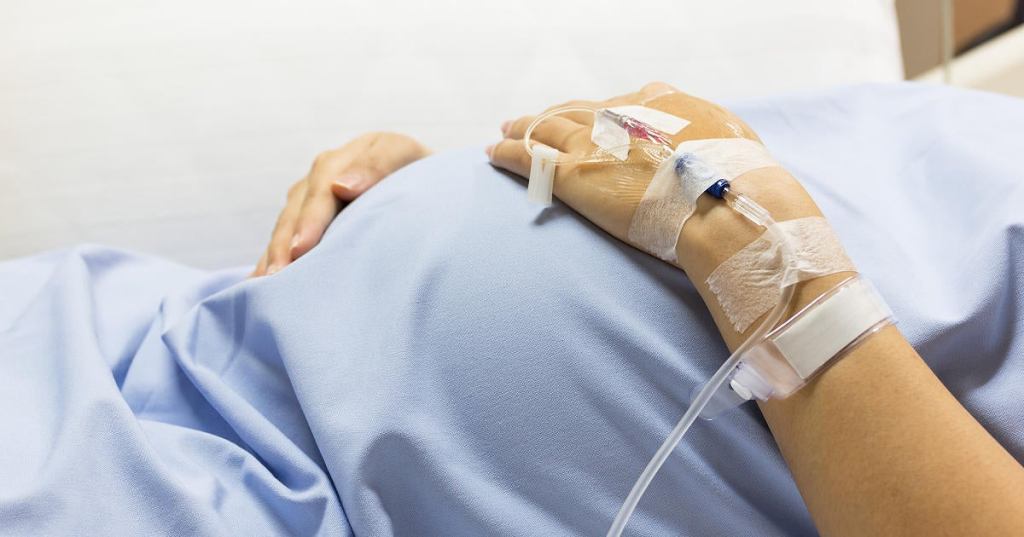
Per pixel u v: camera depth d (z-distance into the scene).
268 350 0.77
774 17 1.48
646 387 0.68
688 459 0.67
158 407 0.79
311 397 0.70
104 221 1.38
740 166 0.70
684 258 0.69
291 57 1.42
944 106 0.89
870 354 0.58
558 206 0.78
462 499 0.67
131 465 0.65
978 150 0.79
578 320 0.69
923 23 2.06
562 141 0.83
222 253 1.40
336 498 0.69
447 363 0.69
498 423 0.68
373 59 1.44
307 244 0.90
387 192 0.86
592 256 0.73
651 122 0.76
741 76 1.47
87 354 0.74
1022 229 0.68
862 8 1.52
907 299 0.69
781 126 0.95
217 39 1.41
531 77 1.46
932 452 0.54
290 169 1.40
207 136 1.39
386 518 0.67
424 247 0.76
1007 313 0.68
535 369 0.68
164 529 0.64
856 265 0.72
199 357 0.79
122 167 1.38
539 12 1.47
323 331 0.74
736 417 0.67
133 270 0.97
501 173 0.85
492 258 0.73
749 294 0.63
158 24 1.41
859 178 0.83
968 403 0.68
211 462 0.71
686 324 0.70
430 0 1.46
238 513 0.68
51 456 0.65
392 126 1.43
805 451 0.60
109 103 1.39
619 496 0.68
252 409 0.74
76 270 0.87
